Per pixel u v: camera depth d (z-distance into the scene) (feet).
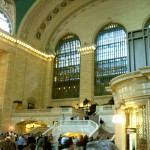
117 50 114.11
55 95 123.54
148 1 110.63
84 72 116.98
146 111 28.55
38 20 121.90
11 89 107.65
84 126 76.02
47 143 40.57
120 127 34.47
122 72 110.22
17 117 104.99
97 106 90.68
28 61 118.11
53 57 128.77
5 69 107.86
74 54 124.06
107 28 119.03
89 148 6.95
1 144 8.27
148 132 27.76
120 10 115.85
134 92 29.99
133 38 35.32
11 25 113.91
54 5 121.49
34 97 119.03
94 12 122.42
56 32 130.21
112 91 37.42
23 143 54.19
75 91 118.83
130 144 31.68
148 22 109.40
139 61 34.12
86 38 121.29
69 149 14.28
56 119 96.99
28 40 119.24
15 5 114.01
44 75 126.31
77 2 122.93
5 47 107.45
